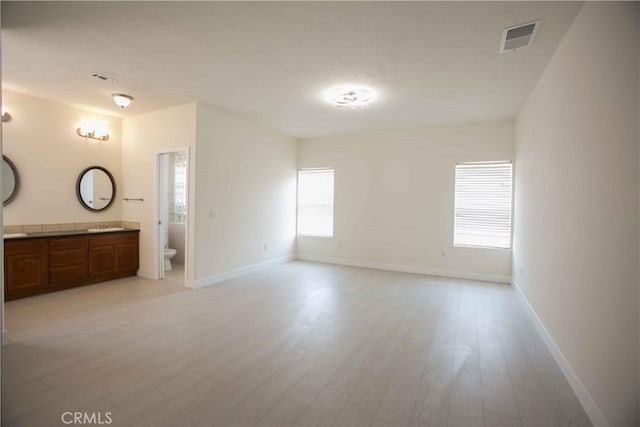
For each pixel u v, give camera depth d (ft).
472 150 16.63
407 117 15.72
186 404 6.24
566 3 6.84
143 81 11.51
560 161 8.38
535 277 10.80
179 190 20.13
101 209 15.97
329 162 20.45
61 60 9.84
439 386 6.99
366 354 8.41
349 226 19.90
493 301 12.95
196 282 14.24
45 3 6.98
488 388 6.94
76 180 15.05
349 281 15.93
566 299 7.67
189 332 9.61
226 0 6.86
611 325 5.51
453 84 11.35
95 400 6.31
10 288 12.14
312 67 10.16
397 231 18.53
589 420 6.00
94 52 9.31
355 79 11.03
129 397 6.42
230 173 15.81
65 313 10.99
